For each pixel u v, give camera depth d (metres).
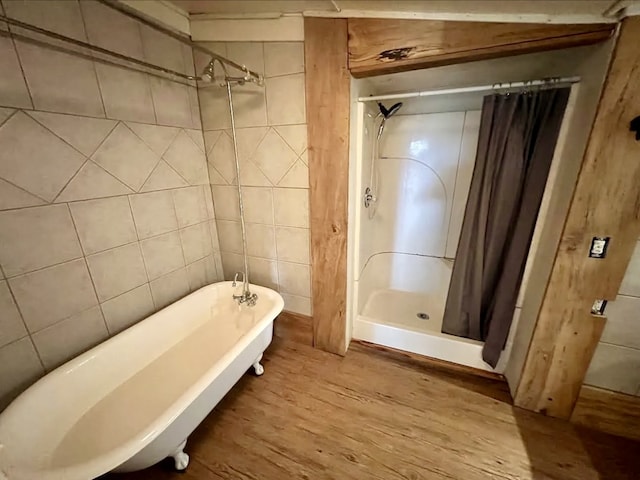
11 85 0.99
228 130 1.73
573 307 1.21
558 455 1.24
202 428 1.37
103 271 1.37
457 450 1.27
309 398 1.54
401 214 2.31
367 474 1.18
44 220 1.13
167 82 1.55
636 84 0.93
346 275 1.70
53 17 1.07
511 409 1.46
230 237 2.01
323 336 1.89
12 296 1.06
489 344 1.61
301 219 1.73
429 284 2.36
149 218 1.56
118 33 1.29
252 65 1.52
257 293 1.81
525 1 0.92
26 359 1.13
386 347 1.92
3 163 0.99
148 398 1.33
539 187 1.34
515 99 1.32
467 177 2.05
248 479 1.16
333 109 1.41
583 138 1.06
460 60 1.18
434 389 1.59
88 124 1.23
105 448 1.11
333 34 1.30
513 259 1.46
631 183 1.01
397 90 1.81
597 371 1.28
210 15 1.51
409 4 1.07
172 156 1.64
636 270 1.11
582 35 0.98
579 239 1.13
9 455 0.88
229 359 1.23
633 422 1.27
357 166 1.67
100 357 1.29
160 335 1.58
